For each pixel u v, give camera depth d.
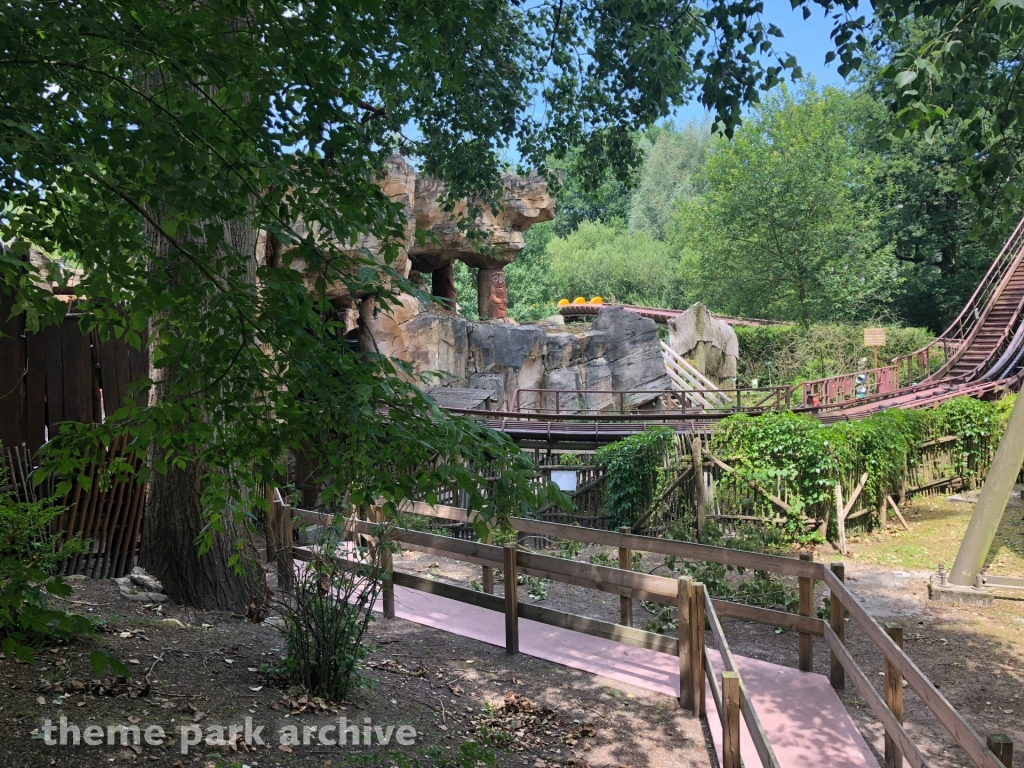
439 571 11.05
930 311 46.12
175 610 7.27
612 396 28.81
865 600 10.92
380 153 10.44
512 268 50.91
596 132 11.05
